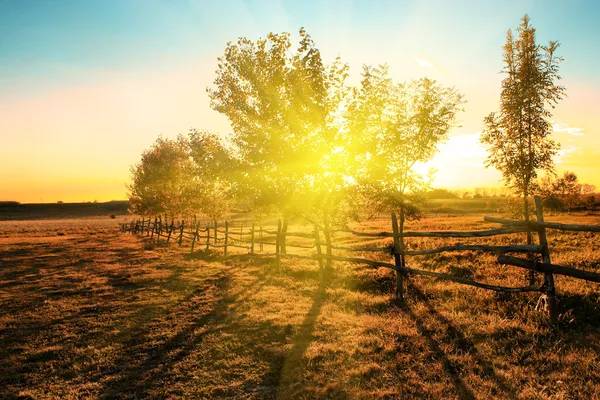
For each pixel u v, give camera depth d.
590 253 10.21
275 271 12.14
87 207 134.12
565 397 3.82
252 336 6.19
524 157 8.30
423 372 4.57
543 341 5.07
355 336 5.92
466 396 3.96
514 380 4.21
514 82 8.52
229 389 4.46
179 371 5.03
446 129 10.60
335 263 12.96
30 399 4.43
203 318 7.33
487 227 23.16
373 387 4.29
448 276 6.99
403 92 10.91
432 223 30.11
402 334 5.84
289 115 10.47
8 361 5.54
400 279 8.02
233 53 11.31
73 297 9.44
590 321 5.66
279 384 4.53
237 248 20.53
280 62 10.77
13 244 25.39
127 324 7.11
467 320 6.13
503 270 9.57
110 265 14.80
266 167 11.04
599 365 4.33
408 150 10.91
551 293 5.68
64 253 19.41
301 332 6.27
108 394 4.48
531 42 8.27
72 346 6.07
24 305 8.80
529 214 8.59
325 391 4.24
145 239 29.00
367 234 9.09
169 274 12.36
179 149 30.59
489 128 8.97
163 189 30.23
